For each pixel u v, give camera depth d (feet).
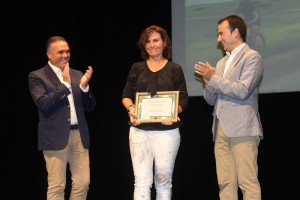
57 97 12.18
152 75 11.86
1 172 17.39
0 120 17.39
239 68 11.16
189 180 16.06
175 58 16.58
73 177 12.91
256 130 11.02
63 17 17.08
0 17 17.34
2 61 17.34
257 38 15.71
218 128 11.55
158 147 11.49
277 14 15.60
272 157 15.31
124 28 16.72
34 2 17.22
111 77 16.80
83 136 12.78
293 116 15.24
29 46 17.21
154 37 11.85
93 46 16.92
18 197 17.26
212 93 11.72
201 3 16.46
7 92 17.37
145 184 11.43
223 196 11.44
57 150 12.45
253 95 11.28
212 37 16.26
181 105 11.76
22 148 17.28
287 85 15.37
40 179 17.13
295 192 15.02
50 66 12.92
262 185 15.31
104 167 16.83
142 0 16.61
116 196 16.70
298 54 15.33
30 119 17.24
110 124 16.81
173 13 16.67
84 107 13.10
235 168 11.34
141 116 11.60
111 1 16.85
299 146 15.11
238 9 16.01
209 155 15.94
